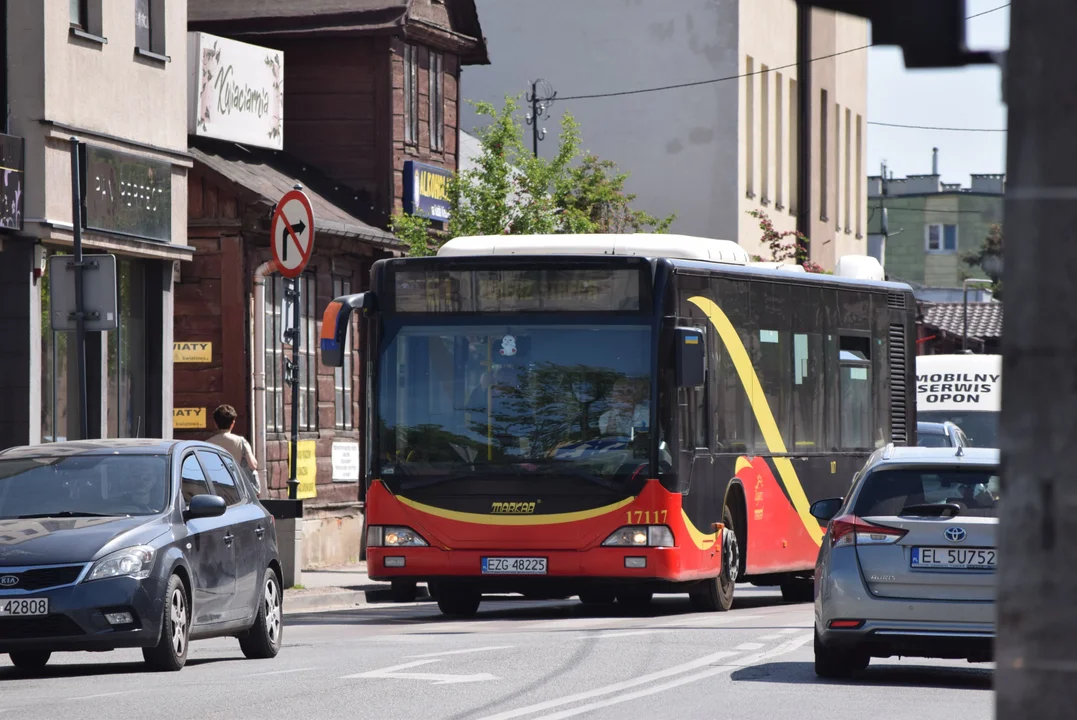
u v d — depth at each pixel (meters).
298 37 59.88
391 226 59.25
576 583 34.59
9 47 41.28
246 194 51.28
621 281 34.94
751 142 91.31
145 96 45.53
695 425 35.88
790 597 43.28
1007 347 6.99
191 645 31.78
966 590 23.08
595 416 34.78
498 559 34.66
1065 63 6.95
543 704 20.95
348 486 57.62
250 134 54.84
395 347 35.47
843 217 111.06
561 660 26.16
